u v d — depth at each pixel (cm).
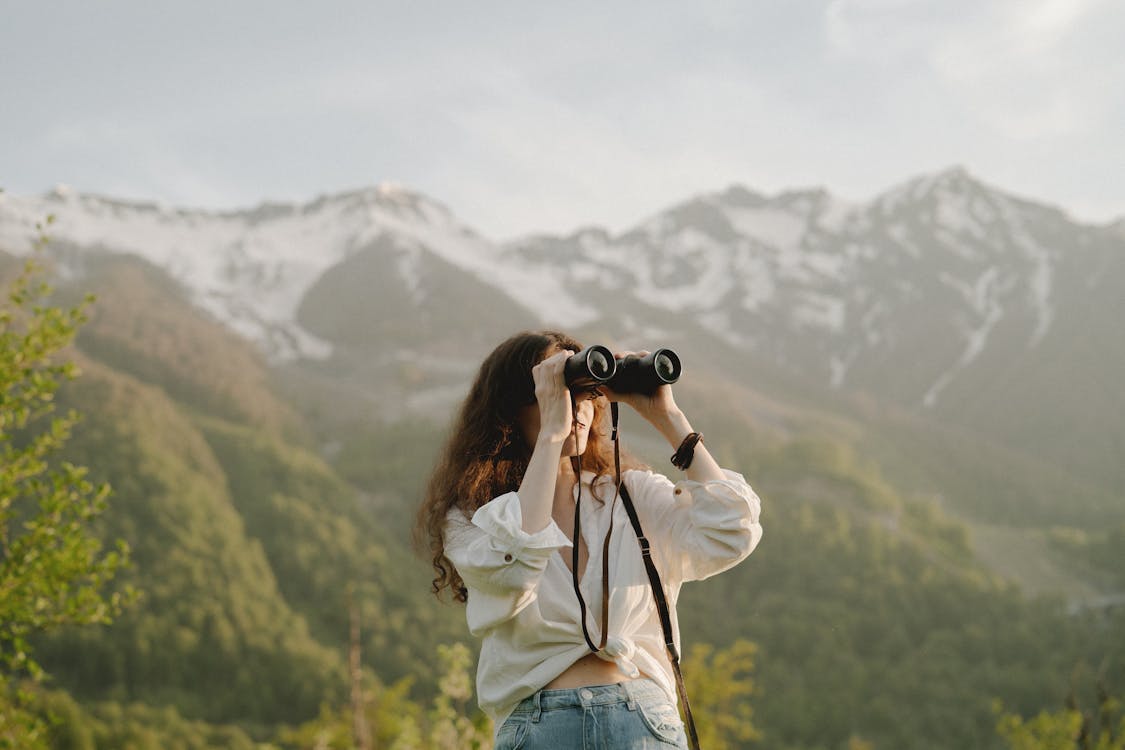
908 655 10400
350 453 18262
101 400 12862
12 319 527
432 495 221
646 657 196
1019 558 16250
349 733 1319
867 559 12469
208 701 8312
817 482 15412
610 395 216
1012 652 10475
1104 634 10706
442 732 715
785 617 10594
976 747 8650
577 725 187
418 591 10888
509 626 196
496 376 223
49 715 559
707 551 203
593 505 209
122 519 10400
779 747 8262
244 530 12044
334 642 9700
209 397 19238
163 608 9175
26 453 532
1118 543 16388
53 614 527
